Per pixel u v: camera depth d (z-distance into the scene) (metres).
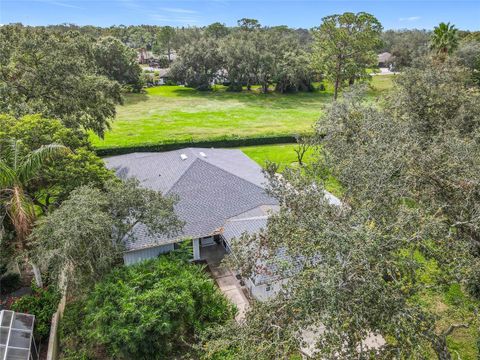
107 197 16.09
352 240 8.18
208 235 19.77
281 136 43.22
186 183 22.47
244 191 22.69
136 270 15.09
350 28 57.50
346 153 15.66
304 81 79.81
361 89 23.78
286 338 8.30
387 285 8.18
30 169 15.05
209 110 63.34
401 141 15.38
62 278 15.83
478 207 12.30
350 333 8.09
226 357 11.95
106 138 45.31
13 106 23.48
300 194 10.80
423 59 29.80
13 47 27.83
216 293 15.48
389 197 10.64
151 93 77.94
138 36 153.12
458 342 14.03
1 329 12.95
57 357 14.23
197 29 132.25
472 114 21.38
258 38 82.44
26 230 14.45
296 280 8.99
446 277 9.31
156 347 13.21
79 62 28.59
